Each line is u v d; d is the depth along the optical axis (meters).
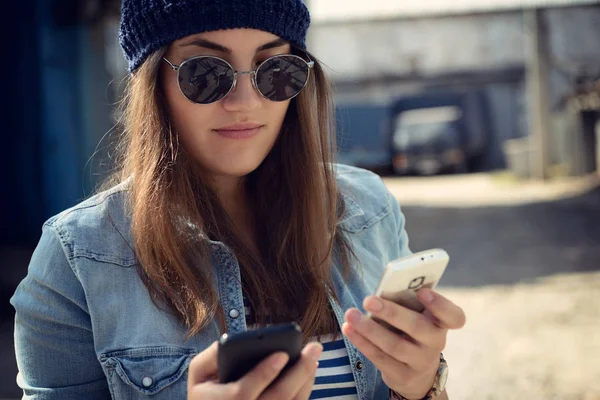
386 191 1.99
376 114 21.34
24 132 9.43
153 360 1.49
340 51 22.47
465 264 8.51
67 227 1.56
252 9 1.52
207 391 1.14
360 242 1.85
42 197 9.51
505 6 16.48
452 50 22.31
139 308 1.52
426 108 21.92
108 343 1.50
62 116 9.57
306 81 1.64
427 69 22.47
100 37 9.91
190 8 1.51
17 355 1.54
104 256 1.54
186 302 1.52
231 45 1.54
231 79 1.55
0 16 9.27
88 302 1.50
